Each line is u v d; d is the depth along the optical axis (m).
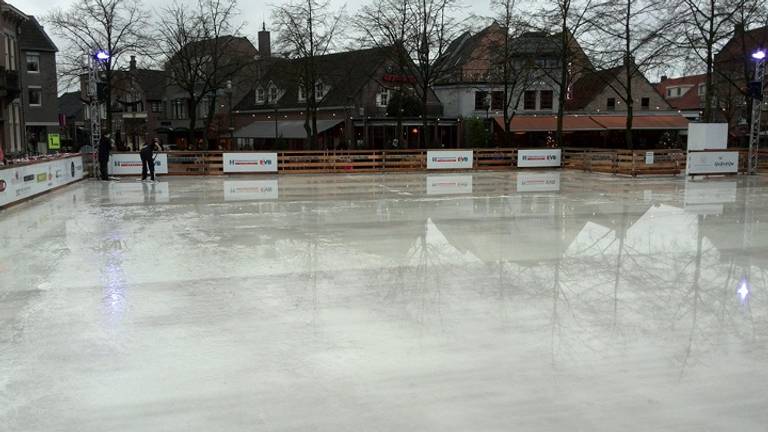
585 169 29.95
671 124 44.88
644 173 26.30
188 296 7.82
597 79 47.28
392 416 4.62
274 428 4.45
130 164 25.88
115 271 9.14
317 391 5.05
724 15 27.55
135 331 6.53
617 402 4.84
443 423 4.51
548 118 44.38
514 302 7.55
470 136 40.28
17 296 7.84
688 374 5.39
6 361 5.73
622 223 13.48
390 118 41.69
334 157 28.88
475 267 9.39
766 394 5.00
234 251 10.57
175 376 5.37
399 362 5.66
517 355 5.83
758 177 25.62
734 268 9.29
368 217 14.45
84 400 4.92
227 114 53.84
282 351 5.95
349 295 7.86
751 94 25.92
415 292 8.00
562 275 8.88
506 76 34.25
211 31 35.06
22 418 4.63
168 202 17.36
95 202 17.28
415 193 19.75
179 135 59.59
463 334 6.41
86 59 34.38
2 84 31.19
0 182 15.43
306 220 14.01
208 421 4.57
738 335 6.39
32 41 43.59
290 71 35.62
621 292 7.99
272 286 8.29
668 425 4.47
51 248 10.80
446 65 44.06
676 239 11.59
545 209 15.77
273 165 27.81
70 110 73.69
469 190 20.62
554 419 4.56
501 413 4.66
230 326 6.68
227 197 18.62
